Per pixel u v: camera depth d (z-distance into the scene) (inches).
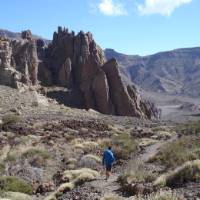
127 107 3474.4
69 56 3791.8
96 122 2322.8
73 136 1697.8
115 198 689.0
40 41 4099.4
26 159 1159.0
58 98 3334.2
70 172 1017.5
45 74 3654.0
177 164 912.3
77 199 770.8
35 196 896.3
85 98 3442.4
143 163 1093.1
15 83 3051.2
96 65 3599.9
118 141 1502.2
